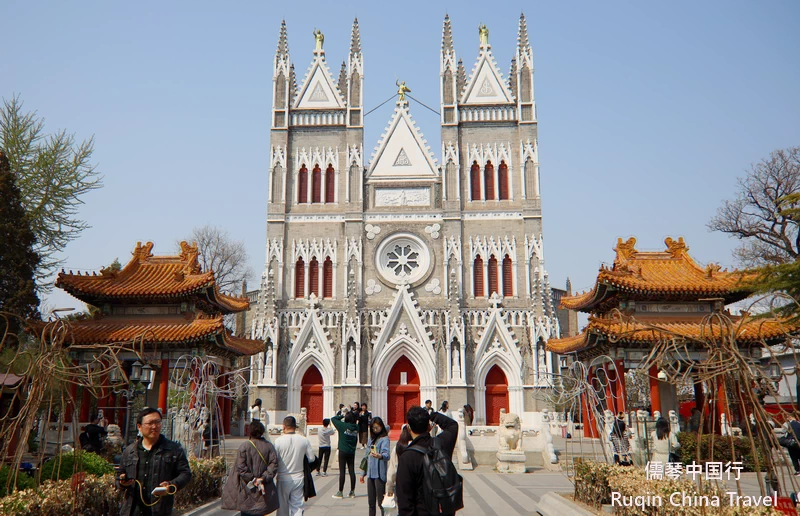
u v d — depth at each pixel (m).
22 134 63.59
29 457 32.31
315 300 66.81
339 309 67.25
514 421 39.06
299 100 72.00
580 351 47.66
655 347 20.52
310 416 65.25
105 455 32.38
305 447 18.72
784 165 66.12
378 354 65.06
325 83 72.38
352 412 40.31
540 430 42.47
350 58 72.38
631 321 21.73
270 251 68.31
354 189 69.50
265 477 16.59
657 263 46.72
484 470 39.94
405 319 65.69
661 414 42.66
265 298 66.88
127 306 43.91
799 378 19.56
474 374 65.00
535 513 24.38
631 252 47.09
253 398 65.94
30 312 51.72
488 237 68.25
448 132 70.25
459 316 65.38
